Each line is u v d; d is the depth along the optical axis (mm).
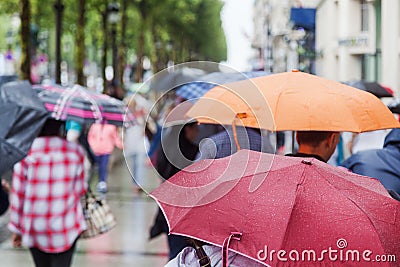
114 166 29859
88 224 9406
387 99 20969
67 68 75250
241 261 4355
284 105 5699
